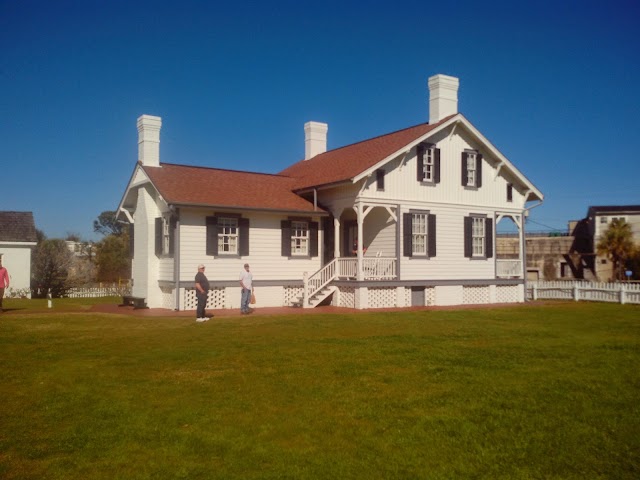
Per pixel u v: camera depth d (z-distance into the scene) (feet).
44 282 123.44
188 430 27.68
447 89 93.56
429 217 90.12
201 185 83.25
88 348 46.57
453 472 23.16
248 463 24.07
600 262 168.96
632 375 37.11
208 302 79.25
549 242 176.96
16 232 123.75
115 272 184.96
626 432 27.07
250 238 82.58
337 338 51.60
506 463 23.97
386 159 83.71
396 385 34.94
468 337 52.42
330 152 109.91
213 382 35.73
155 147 86.74
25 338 51.60
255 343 48.80
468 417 29.19
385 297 85.61
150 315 71.05
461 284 93.66
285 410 30.42
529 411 29.99
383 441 26.27
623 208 183.93
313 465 23.85
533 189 101.14
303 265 87.25
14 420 28.94
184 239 77.36
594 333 55.67
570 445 25.67
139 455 24.89
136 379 36.45
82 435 27.04
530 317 69.87
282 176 98.68
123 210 95.30
